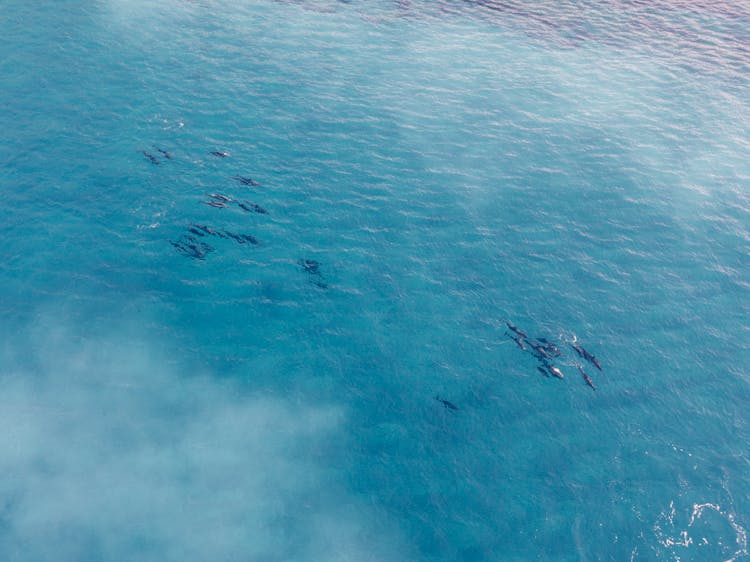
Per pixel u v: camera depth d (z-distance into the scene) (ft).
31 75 205.77
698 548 103.76
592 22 261.65
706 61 236.84
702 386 128.47
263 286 143.74
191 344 131.44
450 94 213.25
